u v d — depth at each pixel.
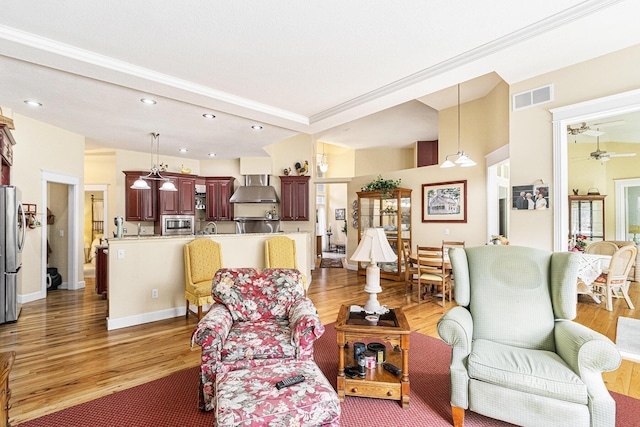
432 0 2.13
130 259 3.68
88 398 2.18
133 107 3.98
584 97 2.94
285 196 7.51
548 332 2.08
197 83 3.39
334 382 2.35
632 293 4.79
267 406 1.44
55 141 5.00
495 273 2.31
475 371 1.85
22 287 4.62
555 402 1.66
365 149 9.79
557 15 2.34
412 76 3.25
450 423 1.93
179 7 2.15
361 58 2.91
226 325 2.18
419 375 2.51
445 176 6.01
